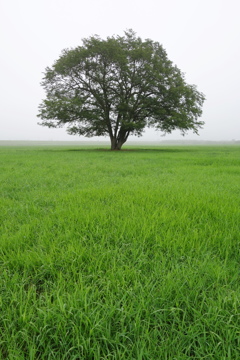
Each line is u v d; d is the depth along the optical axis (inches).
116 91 1122.0
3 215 132.8
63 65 1026.7
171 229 107.1
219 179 273.4
